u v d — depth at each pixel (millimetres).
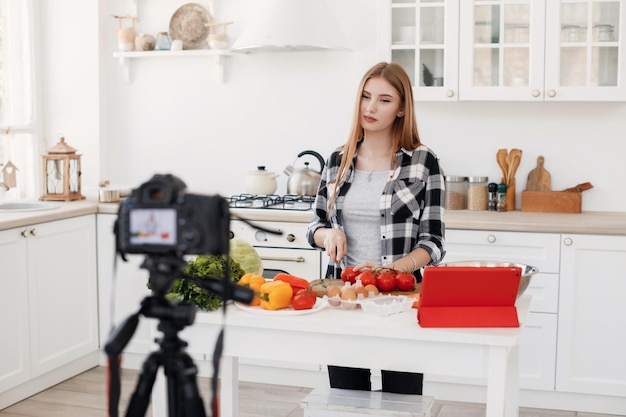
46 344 4043
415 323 2209
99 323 4449
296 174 4461
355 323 2203
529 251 3793
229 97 4812
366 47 4535
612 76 3928
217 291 1555
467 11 4027
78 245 4262
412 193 2799
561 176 4328
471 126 4410
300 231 4023
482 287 2148
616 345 3740
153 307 1520
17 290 3816
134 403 1529
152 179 1484
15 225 3756
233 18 4781
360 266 2592
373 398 2480
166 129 4945
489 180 4406
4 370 3756
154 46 4875
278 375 4250
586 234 3715
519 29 4012
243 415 3768
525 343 3832
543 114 4316
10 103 4859
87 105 4945
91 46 4906
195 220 1469
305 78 4660
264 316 2273
